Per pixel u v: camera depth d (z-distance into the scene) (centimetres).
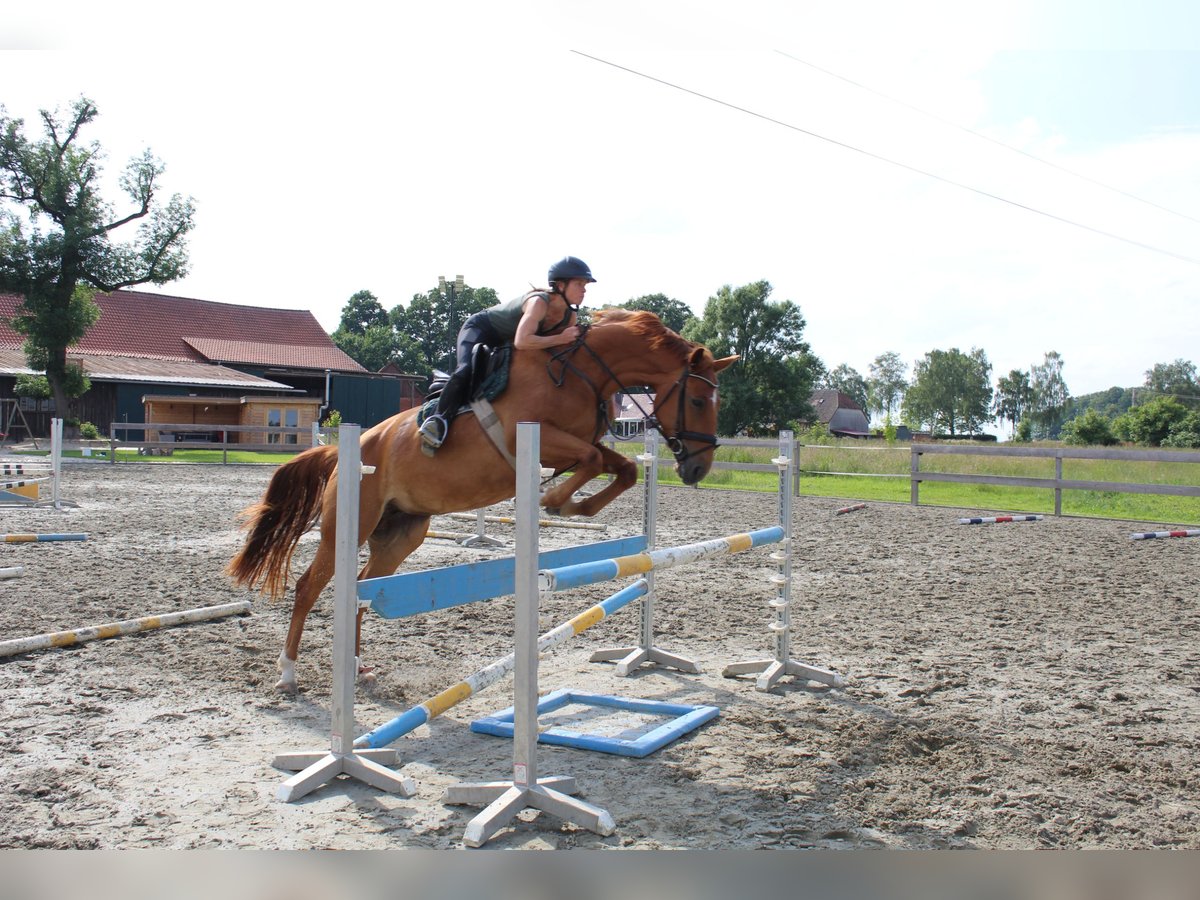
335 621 355
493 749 397
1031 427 9788
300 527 503
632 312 459
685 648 589
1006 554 1000
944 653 572
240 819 314
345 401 3941
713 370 448
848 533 1185
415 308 9044
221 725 418
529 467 323
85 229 3047
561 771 367
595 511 452
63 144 3131
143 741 393
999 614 689
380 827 310
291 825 310
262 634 598
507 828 309
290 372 4078
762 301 4372
